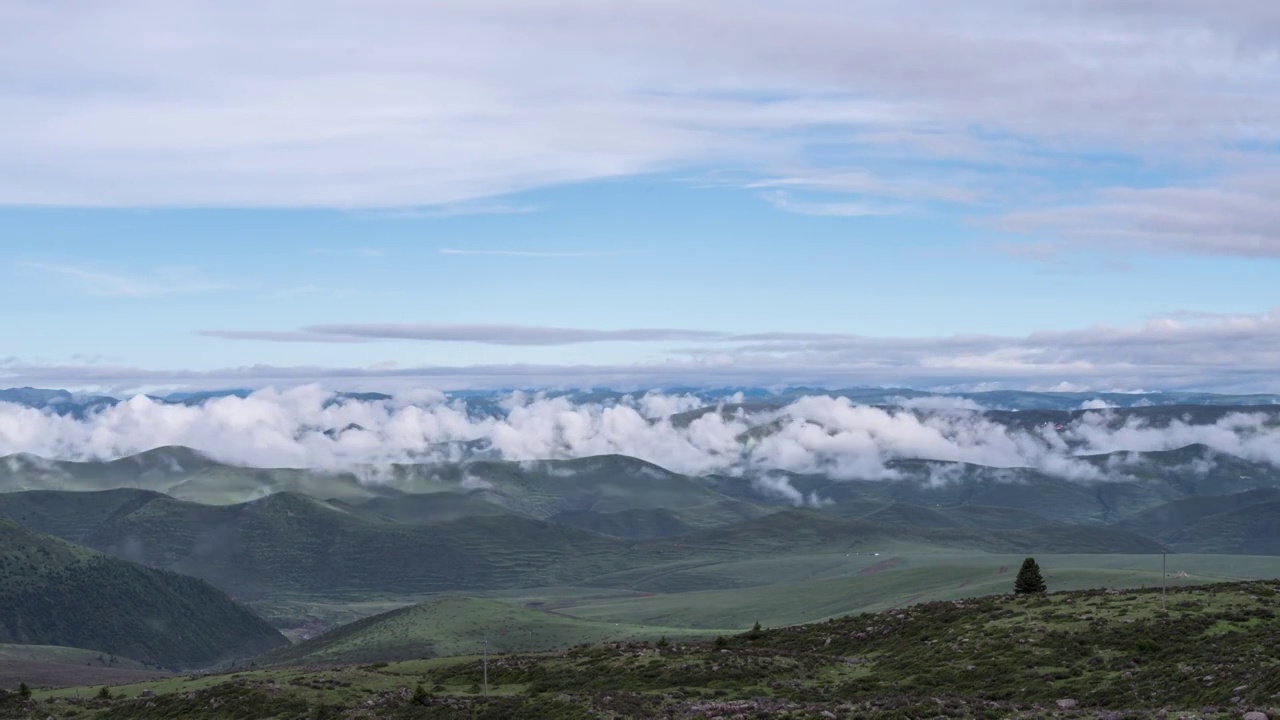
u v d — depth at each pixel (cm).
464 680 13275
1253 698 8481
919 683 11050
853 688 11150
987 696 10362
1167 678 9912
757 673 11919
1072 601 13338
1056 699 9950
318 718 11481
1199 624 11594
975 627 12725
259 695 12594
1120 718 8006
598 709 10056
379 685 13175
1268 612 11825
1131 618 12062
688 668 12206
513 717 10462
